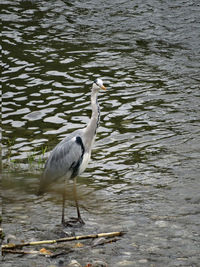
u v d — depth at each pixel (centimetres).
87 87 1983
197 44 2398
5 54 2250
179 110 1805
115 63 2212
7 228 1139
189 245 1062
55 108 1809
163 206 1235
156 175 1398
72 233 1120
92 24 2642
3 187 1341
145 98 1902
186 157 1492
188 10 2798
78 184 1367
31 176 1404
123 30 2569
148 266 987
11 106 1812
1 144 1561
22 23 2619
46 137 1611
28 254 1034
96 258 1018
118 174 1412
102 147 1563
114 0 2988
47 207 1253
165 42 2428
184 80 2053
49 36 2477
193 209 1217
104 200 1278
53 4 2923
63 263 1003
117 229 1134
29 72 2094
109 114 1778
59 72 2106
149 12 2783
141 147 1559
